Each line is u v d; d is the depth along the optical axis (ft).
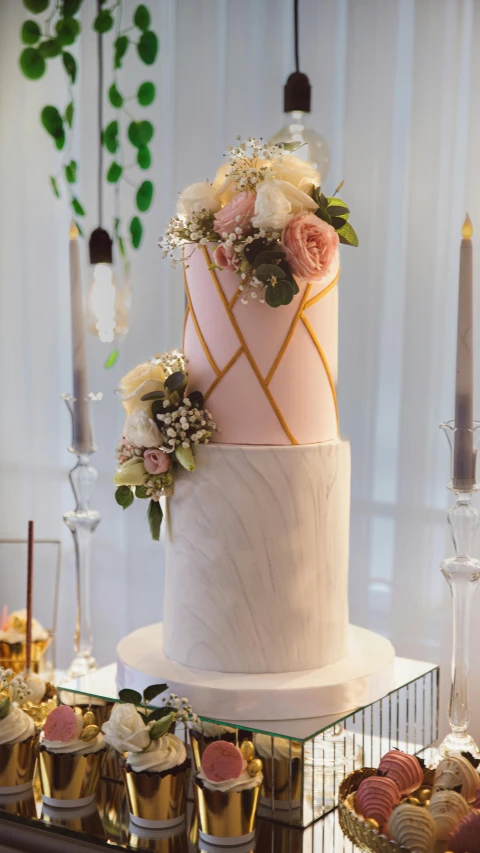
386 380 5.44
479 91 5.06
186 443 3.82
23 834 3.76
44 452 6.86
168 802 3.69
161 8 6.01
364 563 5.58
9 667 4.99
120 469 3.97
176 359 4.10
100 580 6.61
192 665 4.00
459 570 4.02
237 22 5.77
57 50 6.06
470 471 3.97
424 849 3.18
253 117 5.77
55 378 6.79
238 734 3.67
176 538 4.02
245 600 3.87
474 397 5.10
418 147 5.24
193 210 3.86
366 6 5.34
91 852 3.59
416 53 5.21
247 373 3.85
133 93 6.18
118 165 6.01
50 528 6.89
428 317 5.30
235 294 3.82
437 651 5.41
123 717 3.72
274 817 3.61
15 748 4.01
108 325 5.36
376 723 3.99
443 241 5.22
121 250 6.01
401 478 5.45
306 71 5.53
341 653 4.10
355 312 5.48
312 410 3.96
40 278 6.77
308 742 3.60
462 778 3.54
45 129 6.13
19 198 6.77
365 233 5.41
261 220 3.62
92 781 3.93
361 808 3.45
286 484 3.83
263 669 3.91
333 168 5.48
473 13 5.05
